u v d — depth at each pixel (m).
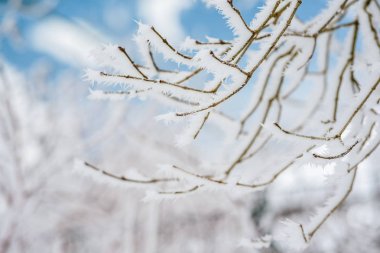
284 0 1.25
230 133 1.83
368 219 6.65
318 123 1.61
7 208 5.93
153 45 1.09
